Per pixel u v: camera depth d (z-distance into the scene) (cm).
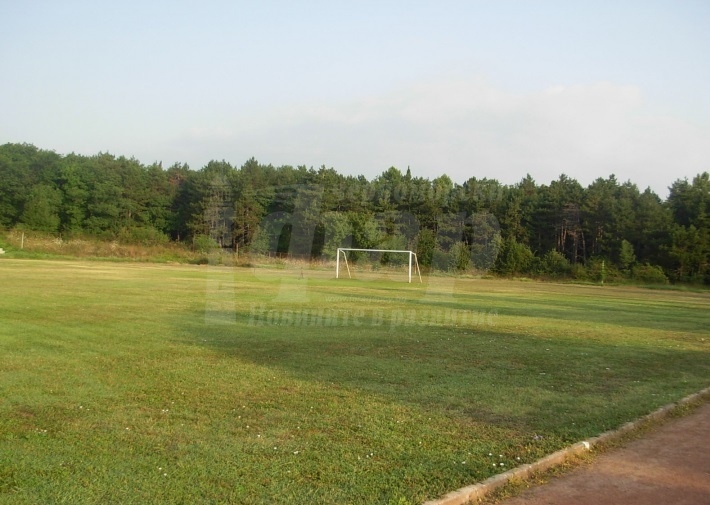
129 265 4919
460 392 930
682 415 841
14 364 1038
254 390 905
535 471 589
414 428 720
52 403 795
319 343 1408
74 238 6131
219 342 1369
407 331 1678
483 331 1734
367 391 919
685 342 1627
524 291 3831
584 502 523
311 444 649
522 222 5462
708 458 651
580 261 5656
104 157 6781
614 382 1041
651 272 5375
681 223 5975
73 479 535
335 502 495
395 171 4969
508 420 769
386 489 524
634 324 2075
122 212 6244
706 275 5375
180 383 938
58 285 2766
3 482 525
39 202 6319
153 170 6341
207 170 5522
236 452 617
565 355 1335
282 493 511
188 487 521
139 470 560
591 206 5562
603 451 668
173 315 1838
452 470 574
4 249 5559
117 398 831
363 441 664
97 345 1264
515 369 1146
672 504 524
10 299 2100
